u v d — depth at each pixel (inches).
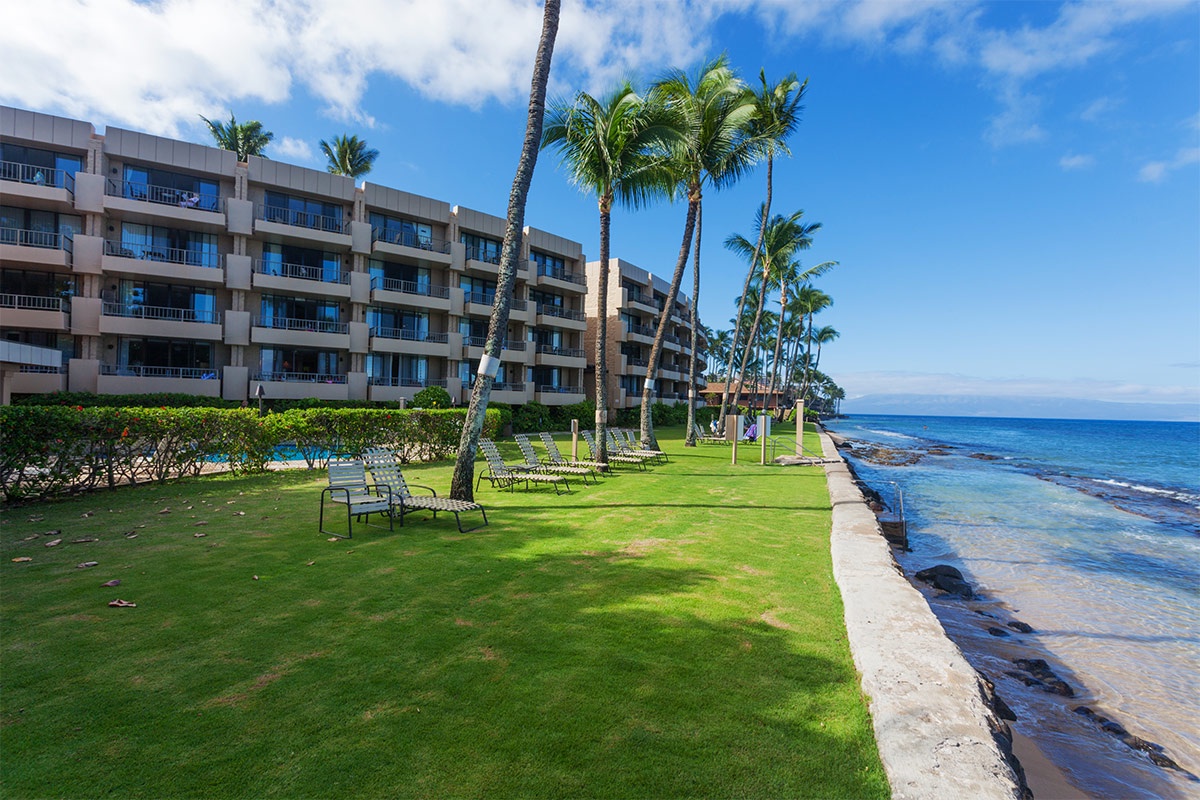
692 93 751.7
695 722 120.3
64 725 113.7
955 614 309.9
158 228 1032.2
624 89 544.4
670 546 275.1
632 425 1788.9
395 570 225.8
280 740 110.8
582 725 118.1
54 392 885.8
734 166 820.6
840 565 235.6
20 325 891.4
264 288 1111.0
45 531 278.1
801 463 730.8
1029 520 610.5
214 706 122.5
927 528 557.6
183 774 100.0
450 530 303.0
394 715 120.3
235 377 1057.5
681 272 804.0
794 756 109.2
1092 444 2397.9
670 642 160.9
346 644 155.4
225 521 310.7
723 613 184.5
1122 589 363.9
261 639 157.5
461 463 367.6
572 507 380.5
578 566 237.0
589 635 165.0
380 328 1267.2
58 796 93.5
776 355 1959.9
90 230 956.6
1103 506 734.5
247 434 491.8
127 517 315.6
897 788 97.2
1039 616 309.9
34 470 355.9
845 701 131.0
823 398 5221.5
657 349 817.5
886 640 158.1
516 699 127.9
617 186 609.9
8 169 918.4
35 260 901.2
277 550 252.5
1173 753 174.7
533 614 180.9
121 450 401.1
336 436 565.9
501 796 96.0
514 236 372.8
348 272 1199.6
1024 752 172.7
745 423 1213.1
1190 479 1128.8
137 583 202.2
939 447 2043.6
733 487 496.4
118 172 992.2
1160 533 561.3
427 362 1355.8
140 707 121.3
